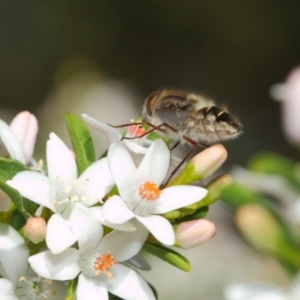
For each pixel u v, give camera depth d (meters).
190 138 0.29
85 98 0.60
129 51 0.77
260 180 0.33
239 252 0.50
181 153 0.43
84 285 0.26
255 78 0.78
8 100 0.72
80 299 0.26
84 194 0.27
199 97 0.30
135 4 0.77
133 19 0.77
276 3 0.77
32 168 0.28
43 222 0.26
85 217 0.26
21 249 0.26
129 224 0.26
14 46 0.73
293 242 0.31
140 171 0.27
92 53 0.76
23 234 0.27
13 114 0.69
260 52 0.78
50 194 0.26
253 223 0.30
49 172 0.27
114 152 0.26
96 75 0.65
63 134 0.56
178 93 0.30
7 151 0.29
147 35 0.77
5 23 0.74
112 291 0.26
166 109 0.29
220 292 0.48
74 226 0.26
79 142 0.27
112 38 0.77
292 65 0.78
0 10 0.74
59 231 0.26
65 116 0.28
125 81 0.74
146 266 0.28
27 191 0.26
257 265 0.49
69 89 0.61
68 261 0.26
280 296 0.30
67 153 0.27
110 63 0.76
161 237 0.26
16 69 0.73
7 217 0.27
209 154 0.27
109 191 0.27
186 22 0.78
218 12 0.77
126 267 0.26
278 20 0.77
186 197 0.27
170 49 0.78
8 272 0.26
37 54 0.74
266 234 0.30
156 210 0.26
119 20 0.77
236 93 0.78
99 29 0.76
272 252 0.30
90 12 0.76
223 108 0.30
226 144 0.74
